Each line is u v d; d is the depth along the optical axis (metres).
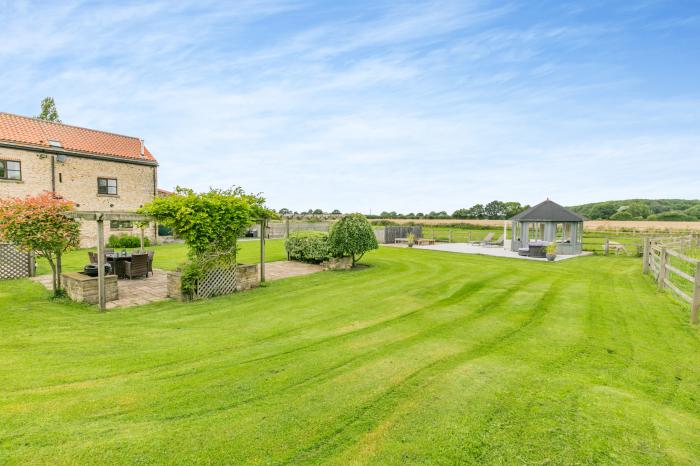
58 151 19.55
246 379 4.41
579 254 21.14
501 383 4.27
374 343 5.72
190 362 4.96
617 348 5.40
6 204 8.19
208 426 3.40
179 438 3.21
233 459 2.94
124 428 3.37
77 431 3.31
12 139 17.98
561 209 21.83
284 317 7.30
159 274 12.45
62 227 8.45
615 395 3.97
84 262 14.55
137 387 4.20
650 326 6.45
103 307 7.81
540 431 3.32
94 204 21.20
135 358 5.11
